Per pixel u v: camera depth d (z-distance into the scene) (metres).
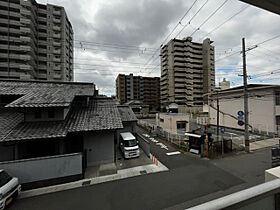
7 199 5.44
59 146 8.93
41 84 12.27
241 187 6.57
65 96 9.95
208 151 10.80
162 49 52.78
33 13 31.22
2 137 7.37
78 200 5.93
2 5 28.19
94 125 9.24
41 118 9.02
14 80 12.03
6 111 10.52
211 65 47.12
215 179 7.28
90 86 13.17
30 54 30.08
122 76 66.69
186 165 9.05
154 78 67.75
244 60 11.05
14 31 28.34
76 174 7.38
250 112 18.44
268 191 0.73
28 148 8.62
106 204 5.69
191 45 46.50
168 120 17.95
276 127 16.08
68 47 37.47
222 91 22.02
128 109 17.31
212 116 23.58
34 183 6.74
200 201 5.76
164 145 13.66
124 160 10.14
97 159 9.33
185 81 45.97
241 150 11.52
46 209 5.47
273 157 8.46
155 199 5.91
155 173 8.08
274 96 16.25
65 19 35.88
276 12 1.22
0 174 5.75
